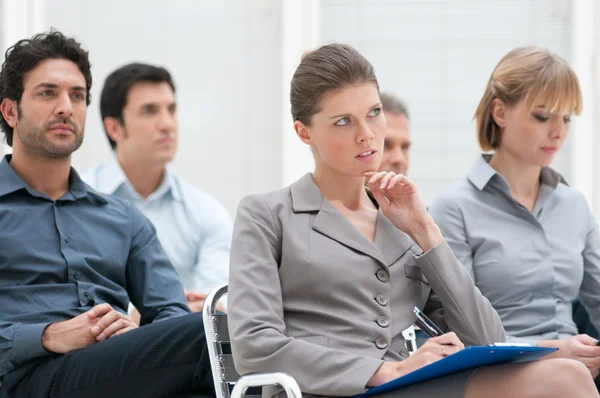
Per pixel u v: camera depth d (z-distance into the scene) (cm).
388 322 332
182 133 703
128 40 700
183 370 397
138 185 609
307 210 344
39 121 452
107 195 484
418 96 716
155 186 611
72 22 696
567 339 407
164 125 604
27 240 445
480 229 473
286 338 314
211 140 706
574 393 289
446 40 713
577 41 709
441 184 713
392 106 536
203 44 706
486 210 477
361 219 352
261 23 710
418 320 340
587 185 702
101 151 689
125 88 604
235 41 708
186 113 704
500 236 471
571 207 487
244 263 333
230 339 327
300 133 349
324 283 332
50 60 457
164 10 704
